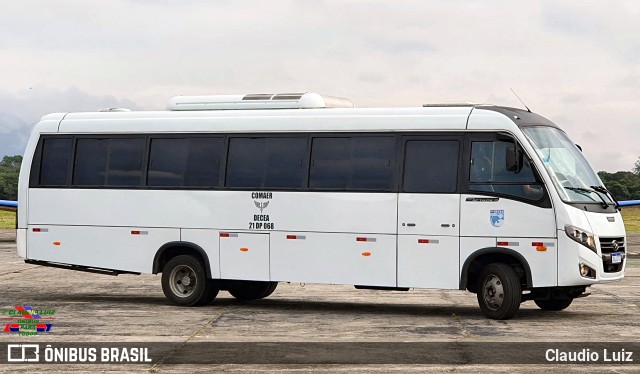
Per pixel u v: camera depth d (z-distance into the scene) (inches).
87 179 711.1
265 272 658.8
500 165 603.5
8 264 1071.0
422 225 618.2
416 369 432.8
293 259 650.2
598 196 613.9
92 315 633.0
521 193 596.7
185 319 613.0
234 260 667.4
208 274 675.4
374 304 721.6
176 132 687.7
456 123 614.2
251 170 665.0
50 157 724.0
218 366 441.4
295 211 649.6
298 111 658.8
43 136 727.1
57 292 801.6
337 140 644.1
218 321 603.2
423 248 617.9
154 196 690.8
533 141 602.2
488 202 603.5
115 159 705.0
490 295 609.6
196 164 681.6
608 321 605.9
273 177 658.2
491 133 606.9
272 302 732.0
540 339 524.7
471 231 607.2
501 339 525.3
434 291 828.6
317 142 649.0
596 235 593.3
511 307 600.4
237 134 671.8
